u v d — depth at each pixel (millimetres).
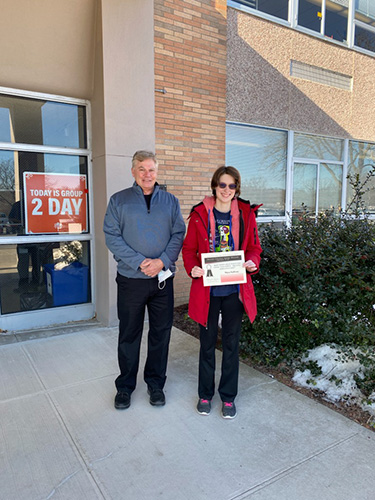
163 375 2902
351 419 2686
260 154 6441
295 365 3357
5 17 3600
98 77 4184
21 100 4137
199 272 2477
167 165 5113
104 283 4469
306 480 2084
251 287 2627
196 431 2516
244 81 5871
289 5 6348
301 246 3301
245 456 2275
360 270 3307
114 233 2650
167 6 4887
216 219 2578
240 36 5750
